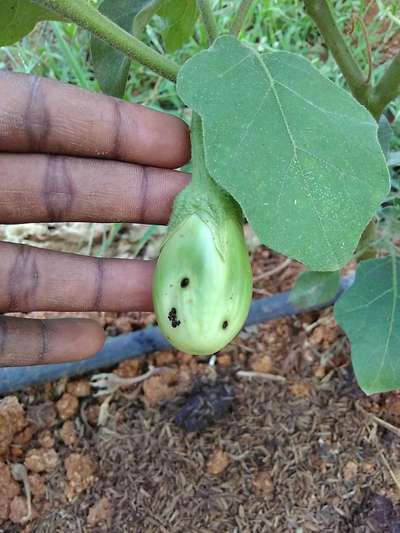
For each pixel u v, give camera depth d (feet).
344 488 0.76
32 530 0.77
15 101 0.58
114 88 0.66
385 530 0.72
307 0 0.55
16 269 0.64
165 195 0.63
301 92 0.44
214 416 0.82
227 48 0.45
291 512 0.75
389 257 0.65
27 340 0.67
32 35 1.16
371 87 0.58
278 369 0.87
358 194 0.42
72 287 0.66
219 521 0.75
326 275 0.72
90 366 0.87
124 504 0.78
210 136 0.42
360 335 0.62
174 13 0.69
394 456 0.78
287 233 0.41
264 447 0.80
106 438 0.82
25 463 0.81
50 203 0.63
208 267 0.45
